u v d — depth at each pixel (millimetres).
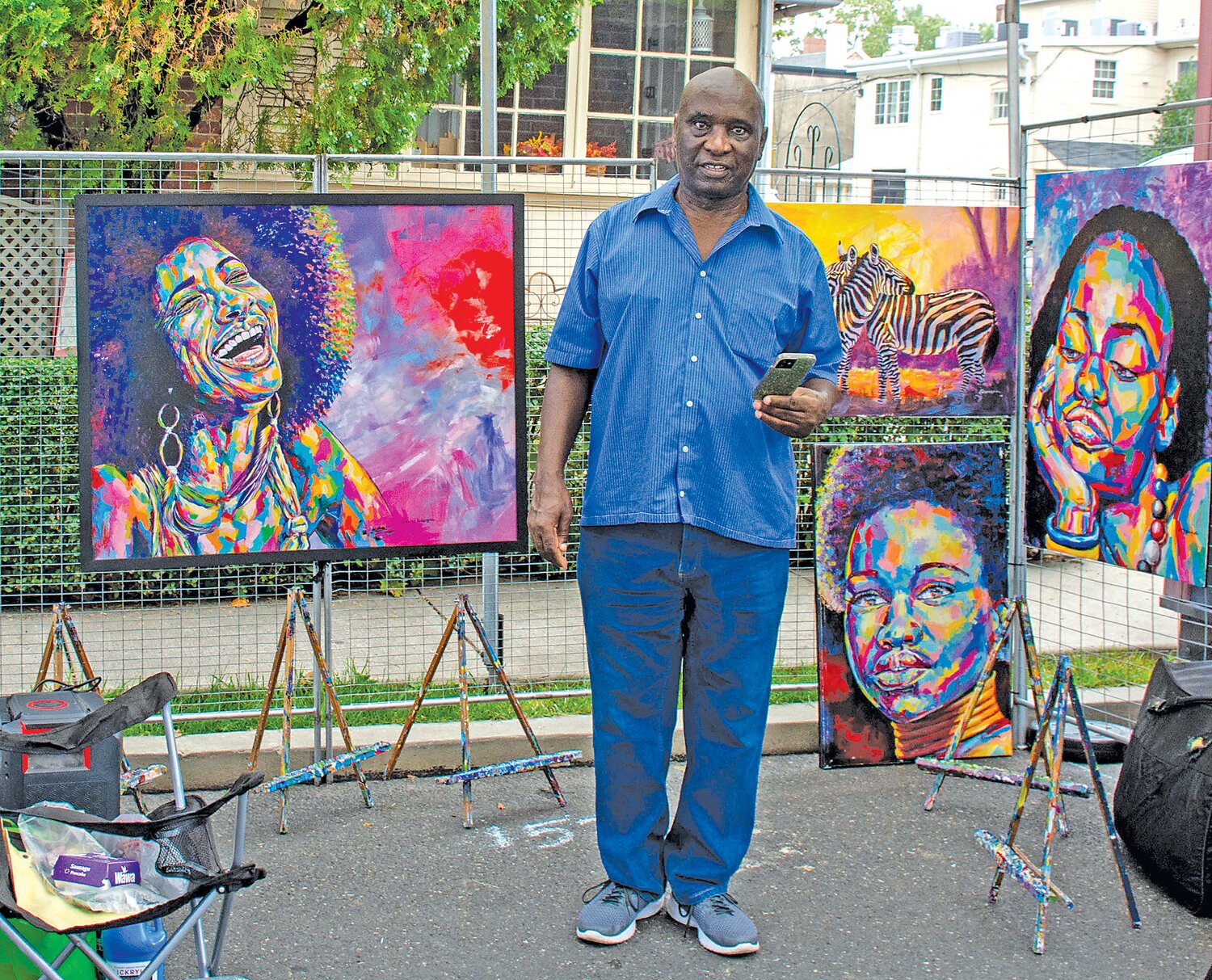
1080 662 6055
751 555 3467
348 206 4496
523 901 3725
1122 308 4598
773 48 12672
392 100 8812
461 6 8672
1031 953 3416
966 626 4977
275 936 3473
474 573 6457
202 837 2848
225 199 4414
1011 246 5160
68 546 6238
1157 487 4461
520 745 4926
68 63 8492
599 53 11438
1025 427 5164
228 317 4449
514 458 4656
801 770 4895
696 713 3553
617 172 11461
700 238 3494
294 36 8781
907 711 4934
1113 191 4629
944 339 5121
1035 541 5105
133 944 2926
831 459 4902
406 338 4562
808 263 3590
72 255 5746
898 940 3490
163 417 4438
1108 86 35531
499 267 4594
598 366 3652
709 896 3533
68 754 3246
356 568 6195
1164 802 3781
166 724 3262
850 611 4891
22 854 2666
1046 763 4016
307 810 4453
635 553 3455
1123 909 3709
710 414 3418
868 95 35562
